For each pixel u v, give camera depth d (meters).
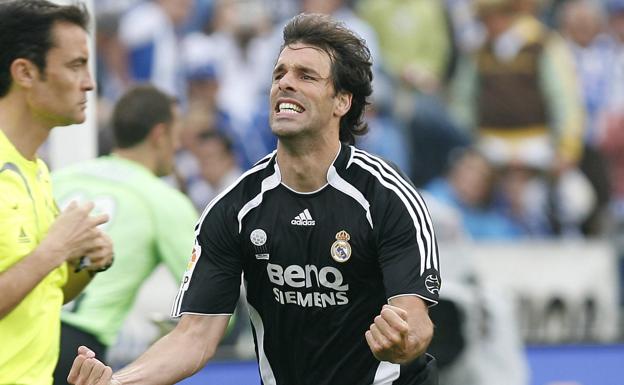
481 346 21.41
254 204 13.55
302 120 13.09
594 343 27.58
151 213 17.34
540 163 32.28
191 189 29.73
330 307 13.62
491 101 32.16
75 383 12.59
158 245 17.41
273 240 13.50
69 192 17.56
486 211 32.03
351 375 13.95
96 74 29.61
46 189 13.05
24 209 12.23
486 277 30.81
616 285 31.19
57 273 12.90
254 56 30.42
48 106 12.45
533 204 32.19
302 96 13.15
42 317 12.55
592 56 32.84
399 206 13.20
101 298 17.06
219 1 30.30
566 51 32.66
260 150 30.48
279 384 14.26
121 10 29.98
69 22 12.50
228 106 30.28
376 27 31.64
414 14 31.69
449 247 23.28
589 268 31.11
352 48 13.52
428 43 31.84
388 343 11.88
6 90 12.41
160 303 25.81
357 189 13.31
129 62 29.97
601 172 32.69
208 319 13.88
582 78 32.72
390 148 31.59
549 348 27.19
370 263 13.43
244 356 25.34
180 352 13.63
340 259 13.34
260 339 14.20
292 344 13.98
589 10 32.78
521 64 32.25
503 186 32.16
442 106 31.95
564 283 30.91
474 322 21.30
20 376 12.29
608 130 32.75
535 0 32.53
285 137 13.09
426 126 31.80
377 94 31.55
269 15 30.62
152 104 18.00
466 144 32.06
